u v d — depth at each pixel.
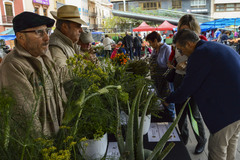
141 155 0.92
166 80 2.49
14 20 1.06
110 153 1.21
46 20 1.09
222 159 1.56
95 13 42.69
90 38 2.27
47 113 1.12
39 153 0.73
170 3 31.70
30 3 22.69
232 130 1.47
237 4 30.12
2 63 1.04
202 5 31.05
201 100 1.53
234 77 1.40
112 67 1.62
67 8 1.55
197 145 2.38
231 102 1.42
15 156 0.70
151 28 13.07
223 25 12.19
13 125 0.75
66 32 1.57
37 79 1.09
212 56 1.43
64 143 0.84
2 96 0.69
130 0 32.81
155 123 1.63
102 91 1.04
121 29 31.38
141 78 1.55
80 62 1.23
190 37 1.55
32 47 1.08
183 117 2.20
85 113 1.02
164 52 2.80
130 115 0.89
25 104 0.94
